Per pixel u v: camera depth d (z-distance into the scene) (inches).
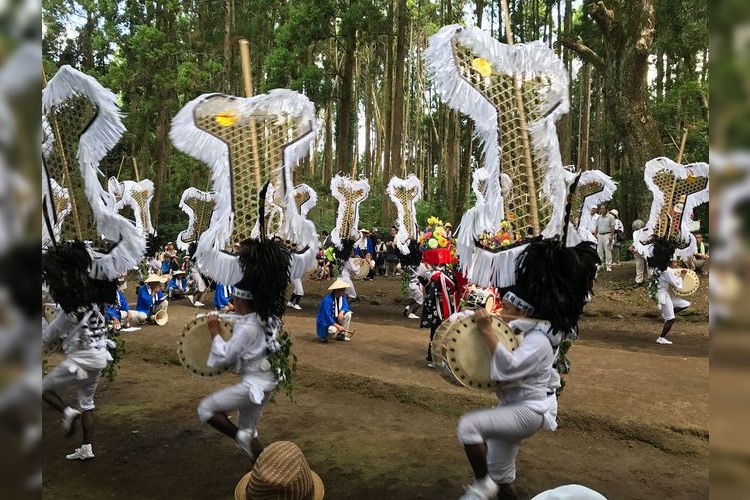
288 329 338.6
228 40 866.1
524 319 115.4
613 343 325.4
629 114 480.1
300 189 343.0
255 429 145.3
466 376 117.3
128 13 928.9
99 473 152.6
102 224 145.6
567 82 129.0
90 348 152.3
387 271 631.8
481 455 111.7
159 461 161.0
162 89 851.4
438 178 1111.6
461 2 901.8
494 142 124.6
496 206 122.3
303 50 730.2
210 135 147.7
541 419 113.5
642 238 324.5
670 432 167.8
